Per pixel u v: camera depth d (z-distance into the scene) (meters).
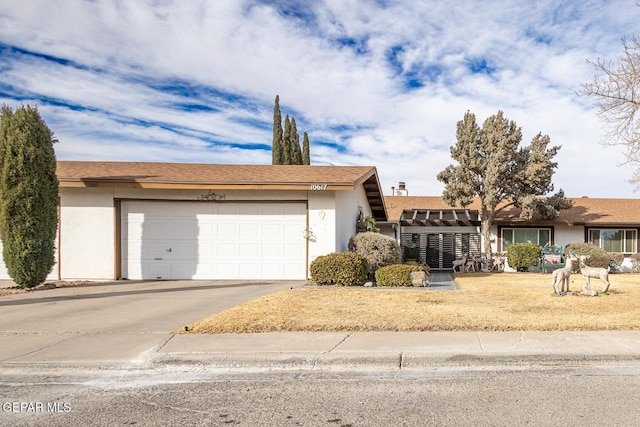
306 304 9.38
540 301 10.11
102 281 13.85
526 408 4.41
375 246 14.41
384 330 7.21
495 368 5.75
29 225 11.84
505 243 23.00
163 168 15.98
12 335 7.00
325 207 14.10
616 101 12.70
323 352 6.01
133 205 14.25
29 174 11.80
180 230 14.28
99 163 16.80
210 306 9.46
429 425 4.04
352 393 4.86
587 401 4.58
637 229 22.25
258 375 5.50
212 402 4.62
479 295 11.03
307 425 4.05
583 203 25.28
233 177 14.30
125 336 6.91
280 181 13.52
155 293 11.38
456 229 24.28
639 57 12.55
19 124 11.75
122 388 5.03
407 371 5.65
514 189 21.03
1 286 12.66
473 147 21.16
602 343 6.41
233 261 14.23
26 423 4.11
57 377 5.41
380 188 19.75
